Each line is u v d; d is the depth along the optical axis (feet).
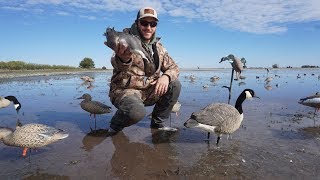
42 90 14.47
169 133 6.35
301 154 5.08
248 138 5.98
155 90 5.93
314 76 30.19
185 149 5.35
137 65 5.93
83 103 7.14
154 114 6.68
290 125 6.99
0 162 4.74
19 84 17.92
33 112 8.49
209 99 11.07
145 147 5.44
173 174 4.31
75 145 5.53
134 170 4.43
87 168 4.49
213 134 6.30
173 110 7.61
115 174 4.30
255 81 22.16
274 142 5.72
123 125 6.01
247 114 8.20
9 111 8.78
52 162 4.71
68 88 15.56
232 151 5.24
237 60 10.17
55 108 9.11
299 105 9.81
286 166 4.57
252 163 4.70
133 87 5.99
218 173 4.34
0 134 5.16
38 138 4.95
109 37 5.22
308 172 4.36
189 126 5.46
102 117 7.80
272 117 7.85
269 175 4.27
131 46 5.25
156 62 6.13
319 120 7.55
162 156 4.99
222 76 30.04
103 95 12.55
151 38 6.13
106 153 5.12
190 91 14.08
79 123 7.16
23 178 4.16
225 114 5.52
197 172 4.37
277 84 18.34
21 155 5.04
